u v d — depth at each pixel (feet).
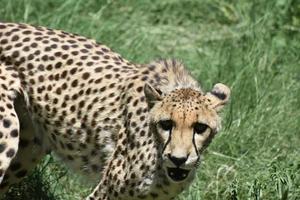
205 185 40.19
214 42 53.11
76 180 39.99
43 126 36.68
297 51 51.55
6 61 36.22
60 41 36.86
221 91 32.58
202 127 31.68
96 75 35.96
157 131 32.12
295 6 54.90
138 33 52.16
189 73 34.81
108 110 35.27
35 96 36.09
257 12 55.01
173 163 31.27
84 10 53.62
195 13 56.29
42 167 39.96
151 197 33.88
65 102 35.86
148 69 35.29
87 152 36.04
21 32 36.81
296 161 41.14
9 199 39.60
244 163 41.42
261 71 48.37
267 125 43.83
